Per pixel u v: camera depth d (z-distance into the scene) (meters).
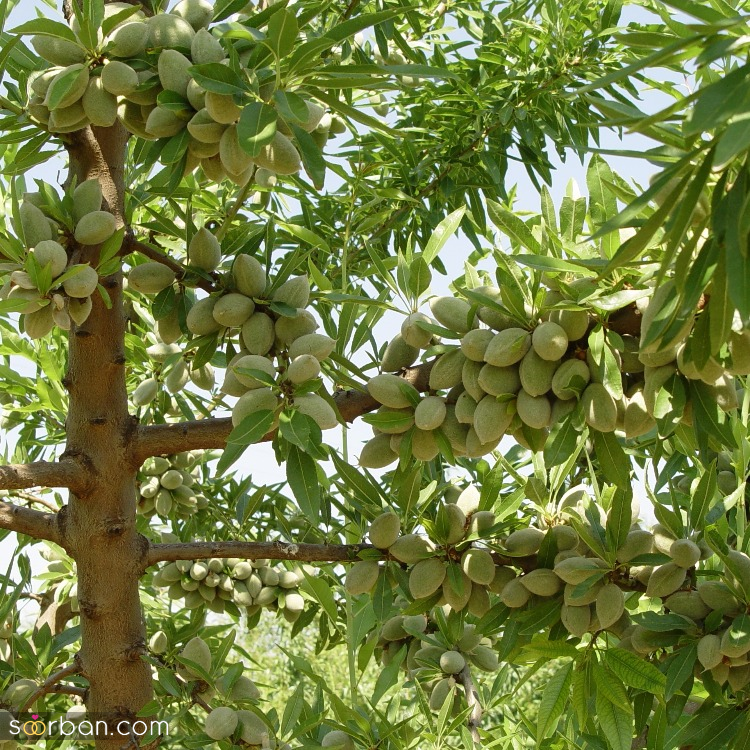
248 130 1.64
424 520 2.11
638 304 1.73
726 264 1.19
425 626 2.73
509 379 1.77
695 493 2.09
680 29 1.75
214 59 1.88
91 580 2.24
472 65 3.64
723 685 2.12
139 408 3.48
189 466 3.46
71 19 2.40
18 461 3.57
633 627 2.06
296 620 3.38
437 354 1.98
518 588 2.05
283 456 2.02
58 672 2.26
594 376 1.73
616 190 1.81
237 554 2.25
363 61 3.18
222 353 2.56
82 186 2.03
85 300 1.91
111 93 1.91
